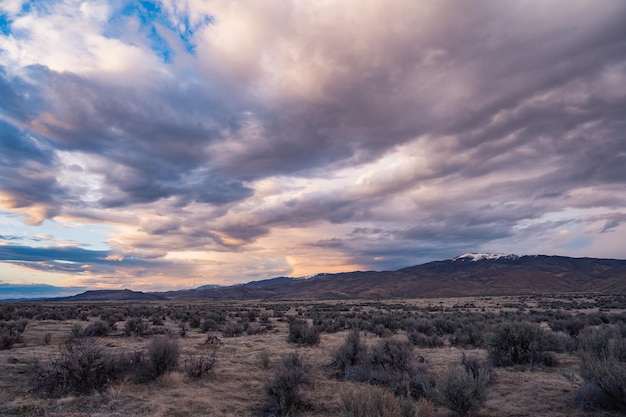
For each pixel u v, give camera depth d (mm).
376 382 11859
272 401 9555
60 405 8891
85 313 45188
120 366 11750
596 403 8875
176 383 11336
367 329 29094
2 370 12516
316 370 14008
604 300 73500
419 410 7449
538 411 8883
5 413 8320
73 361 10352
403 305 77438
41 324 31203
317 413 9070
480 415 8680
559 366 14070
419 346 20312
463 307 64875
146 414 8453
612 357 9641
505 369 13680
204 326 29109
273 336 25516
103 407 8828
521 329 14734
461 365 13406
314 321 34312
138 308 59594
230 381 12117
